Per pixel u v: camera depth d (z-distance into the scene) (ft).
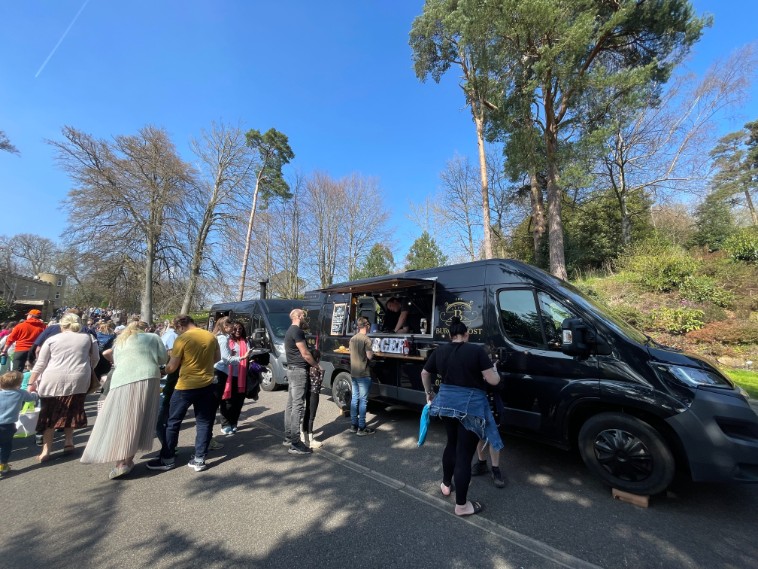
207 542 9.14
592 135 42.73
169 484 12.47
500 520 10.03
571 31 40.09
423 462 14.15
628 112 46.80
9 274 118.73
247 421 20.29
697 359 11.53
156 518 10.29
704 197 57.47
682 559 8.36
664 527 9.62
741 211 93.81
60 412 14.89
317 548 8.86
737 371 25.38
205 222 83.51
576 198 67.36
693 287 35.55
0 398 13.25
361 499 11.28
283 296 94.32
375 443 16.33
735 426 9.78
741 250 38.58
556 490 11.71
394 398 18.70
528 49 45.75
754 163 95.76
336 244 98.22
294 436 15.10
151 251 77.25
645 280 39.65
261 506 10.92
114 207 73.51
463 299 16.17
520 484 12.17
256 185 92.99
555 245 48.91
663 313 33.30
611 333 11.77
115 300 85.81
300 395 15.46
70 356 15.30
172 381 15.16
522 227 80.07
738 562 8.25
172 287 83.61
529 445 15.71
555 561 8.34
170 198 75.00
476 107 57.77
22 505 11.07
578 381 11.89
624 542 9.00
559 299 13.23
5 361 26.25
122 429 12.68
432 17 57.82
